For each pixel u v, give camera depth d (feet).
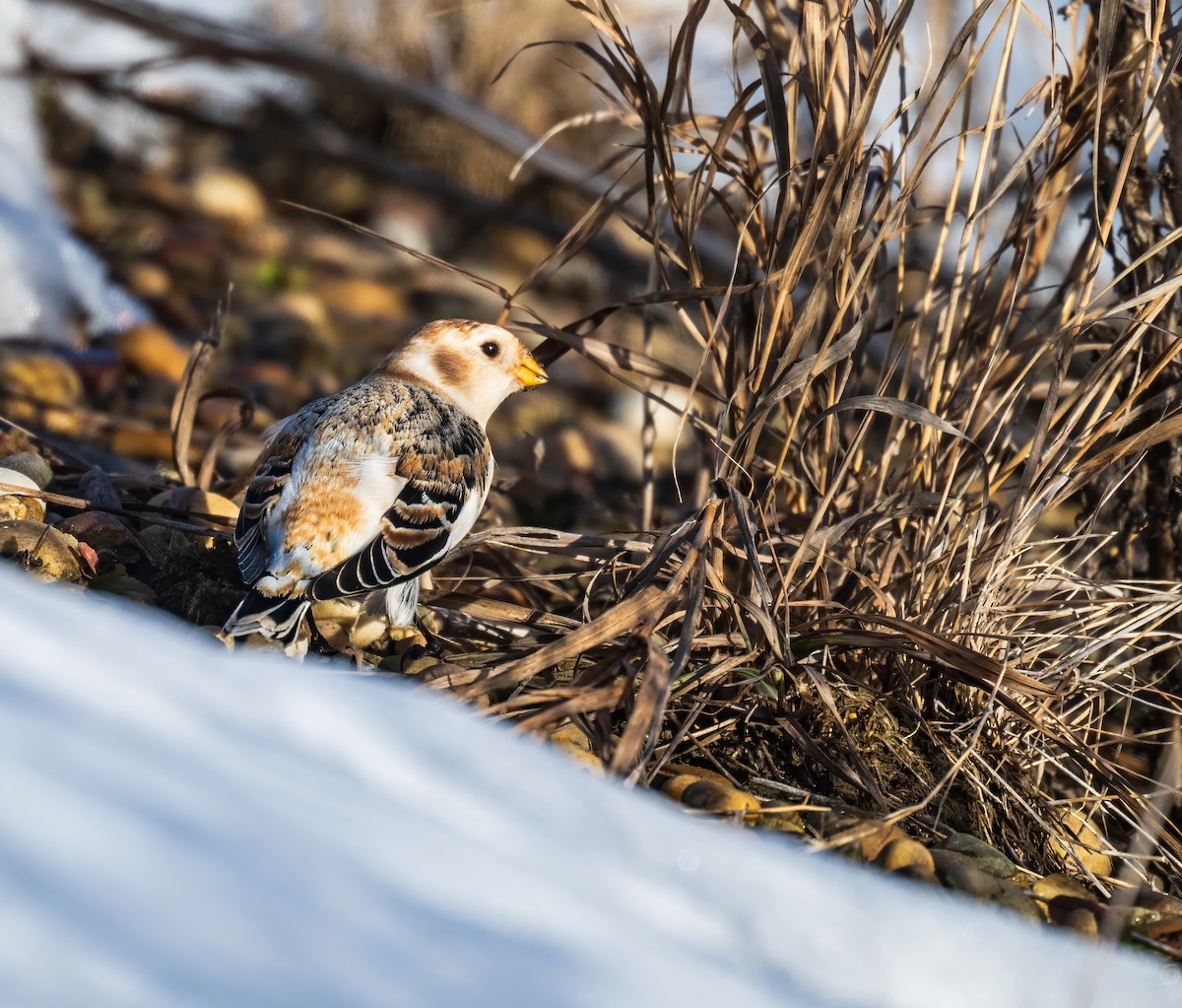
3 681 7.93
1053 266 27.78
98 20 41.91
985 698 17.37
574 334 20.20
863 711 16.81
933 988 10.03
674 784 14.80
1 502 18.25
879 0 17.52
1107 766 16.58
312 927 6.93
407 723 10.11
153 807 7.29
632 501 26.14
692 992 7.75
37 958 6.02
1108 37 16.46
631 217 42.04
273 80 49.60
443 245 47.67
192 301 38.81
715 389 21.25
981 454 18.39
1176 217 19.58
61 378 28.78
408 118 50.01
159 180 44.55
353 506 17.46
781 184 18.03
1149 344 19.51
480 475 19.07
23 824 6.72
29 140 39.63
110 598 16.65
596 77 51.08
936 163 33.91
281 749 8.73
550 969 7.34
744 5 17.97
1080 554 20.88
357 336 40.55
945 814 16.11
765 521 17.40
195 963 6.37
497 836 8.95
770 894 10.19
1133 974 11.63
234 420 23.36
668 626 17.54
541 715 13.76
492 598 20.98
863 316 16.62
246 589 18.78
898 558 19.04
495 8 50.85
